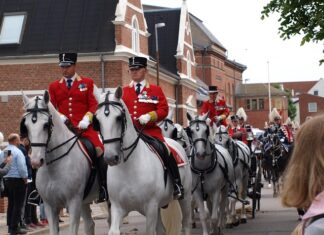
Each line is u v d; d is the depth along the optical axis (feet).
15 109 119.55
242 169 54.13
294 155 10.39
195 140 41.09
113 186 28.32
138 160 28.35
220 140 50.93
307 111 413.59
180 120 157.69
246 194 56.18
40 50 119.03
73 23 120.98
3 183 48.34
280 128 80.23
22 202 48.91
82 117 32.65
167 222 33.58
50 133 28.40
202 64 279.90
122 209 28.68
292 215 62.18
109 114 26.78
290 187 10.28
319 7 57.31
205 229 41.83
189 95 164.45
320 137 10.20
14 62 119.75
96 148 31.78
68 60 32.63
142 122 30.01
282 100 357.61
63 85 32.94
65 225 56.18
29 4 125.70
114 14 119.75
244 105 353.10
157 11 169.27
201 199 42.22
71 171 29.96
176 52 159.63
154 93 31.83
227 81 321.93
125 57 116.78
